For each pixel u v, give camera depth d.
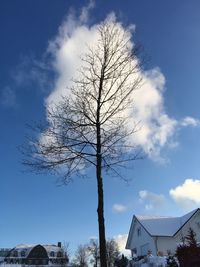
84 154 14.49
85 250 89.50
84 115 14.70
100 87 15.03
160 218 51.12
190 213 48.53
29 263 96.25
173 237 46.09
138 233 51.81
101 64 15.24
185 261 11.08
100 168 14.37
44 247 99.56
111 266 72.94
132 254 52.91
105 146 14.73
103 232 13.30
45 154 14.14
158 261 28.98
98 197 13.87
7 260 97.19
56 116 14.55
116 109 15.03
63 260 96.88
